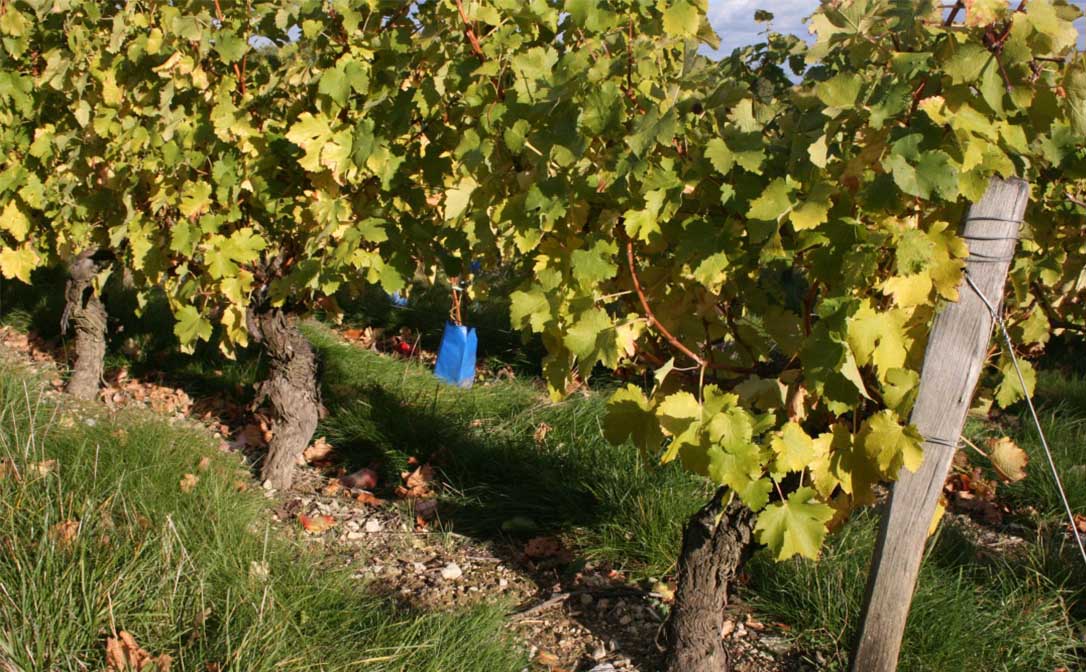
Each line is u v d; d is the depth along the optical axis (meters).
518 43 3.22
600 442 4.64
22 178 5.41
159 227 4.60
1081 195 3.38
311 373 4.62
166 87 4.26
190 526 3.58
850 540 3.79
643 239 2.72
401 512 4.41
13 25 5.12
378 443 5.02
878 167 2.38
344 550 4.01
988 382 5.86
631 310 3.09
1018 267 3.29
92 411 4.93
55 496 3.59
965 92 2.27
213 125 4.28
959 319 2.61
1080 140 2.45
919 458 2.46
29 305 7.18
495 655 3.13
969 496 4.78
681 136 2.75
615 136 2.76
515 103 3.05
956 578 3.68
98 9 4.87
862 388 2.41
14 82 5.30
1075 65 2.21
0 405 4.48
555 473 4.47
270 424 5.34
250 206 4.46
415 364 6.37
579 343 2.72
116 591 3.00
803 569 3.60
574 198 2.90
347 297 7.54
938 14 2.30
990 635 3.29
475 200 3.31
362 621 3.23
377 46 3.81
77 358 5.50
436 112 3.87
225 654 2.84
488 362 6.62
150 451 4.20
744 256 2.72
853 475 2.62
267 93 4.09
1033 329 3.55
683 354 3.08
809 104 2.54
